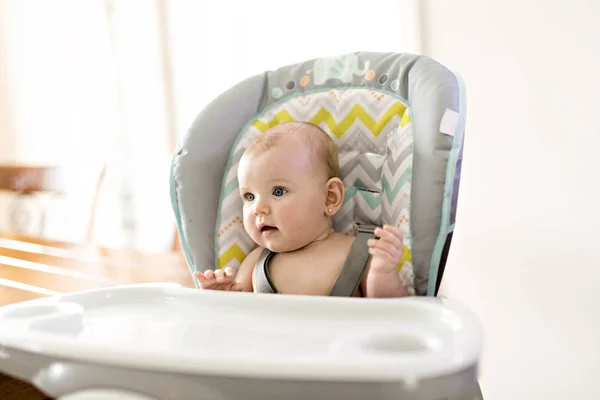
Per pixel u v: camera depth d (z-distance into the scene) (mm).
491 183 1363
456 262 1428
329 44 1647
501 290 1366
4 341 615
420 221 821
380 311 691
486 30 1339
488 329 1392
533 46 1276
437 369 501
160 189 2164
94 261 1497
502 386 1378
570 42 1229
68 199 2469
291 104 966
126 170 2268
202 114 963
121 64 2211
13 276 1337
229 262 939
